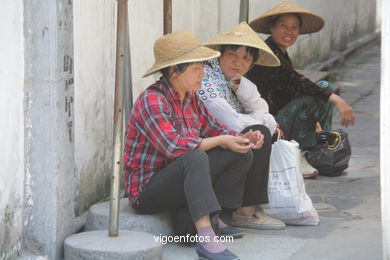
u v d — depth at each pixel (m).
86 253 4.12
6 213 3.99
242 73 5.24
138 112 4.53
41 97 4.19
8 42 3.94
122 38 4.26
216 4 8.09
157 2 6.48
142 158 4.62
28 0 4.12
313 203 5.91
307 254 4.66
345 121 6.44
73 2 4.88
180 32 4.53
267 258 4.55
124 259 4.10
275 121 5.41
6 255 4.01
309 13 6.25
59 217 4.32
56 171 4.25
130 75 5.29
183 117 4.64
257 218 5.14
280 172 5.19
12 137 4.04
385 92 3.84
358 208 5.79
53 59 4.16
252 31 5.26
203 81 5.08
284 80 6.41
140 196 4.60
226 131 4.83
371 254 4.66
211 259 4.33
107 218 4.65
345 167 6.76
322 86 6.89
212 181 4.67
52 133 4.21
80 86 5.07
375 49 16.28
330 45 14.06
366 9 17.28
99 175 5.50
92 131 5.32
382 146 3.88
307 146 6.74
